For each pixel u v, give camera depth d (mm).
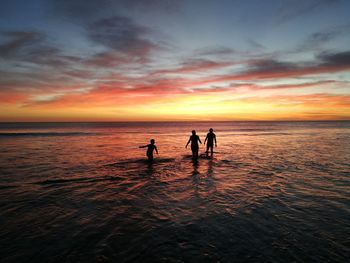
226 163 11180
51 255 3498
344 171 9398
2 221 4652
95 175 8609
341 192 6582
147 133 37656
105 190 6773
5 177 8219
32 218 4812
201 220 4754
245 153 14680
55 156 13188
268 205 5594
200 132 41781
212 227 4430
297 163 11188
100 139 25406
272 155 13766
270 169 9797
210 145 13609
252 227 4422
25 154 13930
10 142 21469
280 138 26781
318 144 20047
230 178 8281
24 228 4363
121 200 5945
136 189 6898
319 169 9781
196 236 4078
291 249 3635
